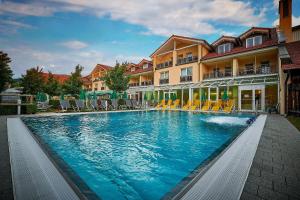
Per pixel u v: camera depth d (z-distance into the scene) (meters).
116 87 24.12
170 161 4.77
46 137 7.45
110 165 4.48
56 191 2.57
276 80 16.55
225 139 7.27
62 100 18.14
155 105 26.56
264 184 2.82
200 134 8.21
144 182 3.58
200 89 22.19
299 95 12.45
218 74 24.58
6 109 13.59
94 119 13.38
